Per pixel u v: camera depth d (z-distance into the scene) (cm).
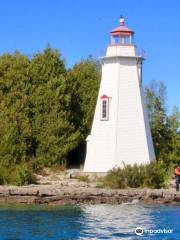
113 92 6694
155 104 8081
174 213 4450
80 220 3988
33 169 6938
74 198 5106
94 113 7488
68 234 3431
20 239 3272
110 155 6562
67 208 4706
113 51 6756
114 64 6756
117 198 5169
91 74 7900
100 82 7512
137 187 5747
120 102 6656
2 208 4656
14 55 7656
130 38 6812
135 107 6694
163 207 4869
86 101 7706
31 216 4178
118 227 3706
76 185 5903
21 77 7356
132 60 6769
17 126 6994
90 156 6750
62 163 7194
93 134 6769
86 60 8181
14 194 5138
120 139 6575
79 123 7594
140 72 6862
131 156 6575
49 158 7162
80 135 7469
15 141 6925
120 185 5722
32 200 5053
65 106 7412
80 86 7769
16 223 3831
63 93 7406
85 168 6781
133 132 6638
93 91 7731
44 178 6500
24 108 7169
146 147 6638
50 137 7181
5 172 5994
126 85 6712
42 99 7306
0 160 6769
